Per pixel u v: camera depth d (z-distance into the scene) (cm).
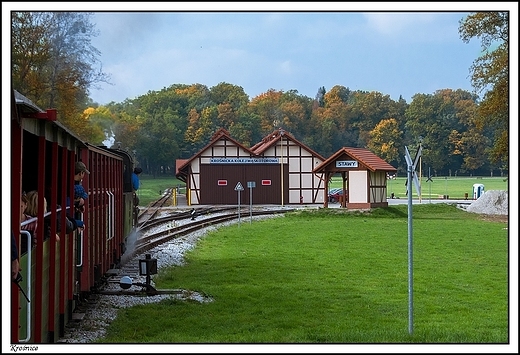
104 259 1575
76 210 1195
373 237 3409
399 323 1420
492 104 4262
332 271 2202
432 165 11425
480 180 11538
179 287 1750
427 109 11312
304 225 4166
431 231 3812
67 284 1116
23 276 732
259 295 1723
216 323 1363
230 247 2883
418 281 2031
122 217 2038
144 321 1328
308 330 1313
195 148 12681
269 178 6712
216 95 13850
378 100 12094
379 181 5506
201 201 6675
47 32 4934
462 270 2288
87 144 1251
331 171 5459
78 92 5428
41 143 788
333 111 12388
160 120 12269
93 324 1227
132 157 2502
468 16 4234
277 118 12738
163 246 2622
